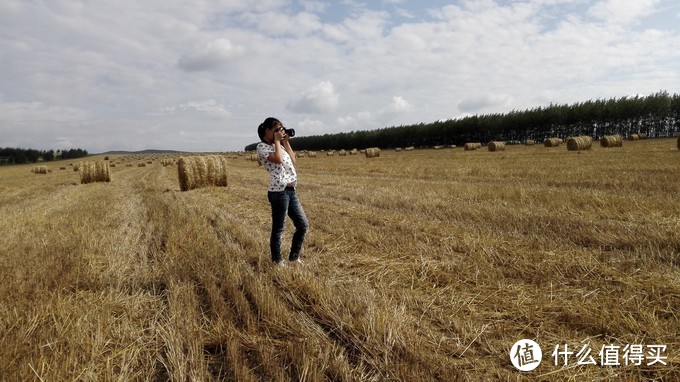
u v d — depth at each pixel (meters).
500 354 2.89
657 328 3.05
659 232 5.32
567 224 6.28
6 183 27.11
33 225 8.38
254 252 5.50
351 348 3.02
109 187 18.89
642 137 51.34
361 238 6.24
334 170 23.42
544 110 73.50
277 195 4.80
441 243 5.65
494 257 4.91
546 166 16.84
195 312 3.62
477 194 9.78
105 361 2.88
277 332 3.28
